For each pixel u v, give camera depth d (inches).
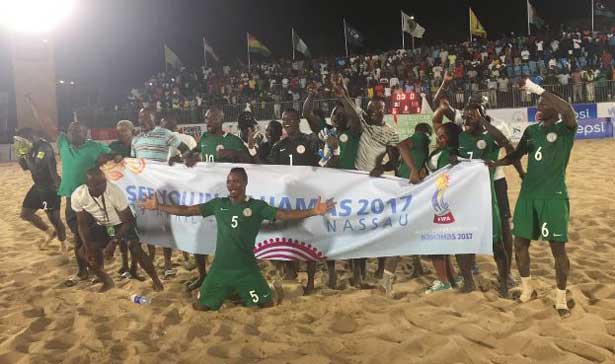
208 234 224.5
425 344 162.7
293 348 163.8
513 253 247.6
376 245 211.3
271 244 219.0
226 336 174.2
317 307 194.7
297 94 989.2
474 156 207.8
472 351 157.2
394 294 209.2
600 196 373.7
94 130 1001.5
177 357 161.8
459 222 203.8
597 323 170.7
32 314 200.5
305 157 225.8
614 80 802.8
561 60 900.6
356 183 212.7
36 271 260.8
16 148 282.2
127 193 235.8
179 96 1108.5
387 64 1070.4
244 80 1112.2
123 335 178.5
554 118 181.9
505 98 832.9
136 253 217.0
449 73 229.3
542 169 183.2
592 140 770.2
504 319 178.5
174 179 229.8
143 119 250.4
